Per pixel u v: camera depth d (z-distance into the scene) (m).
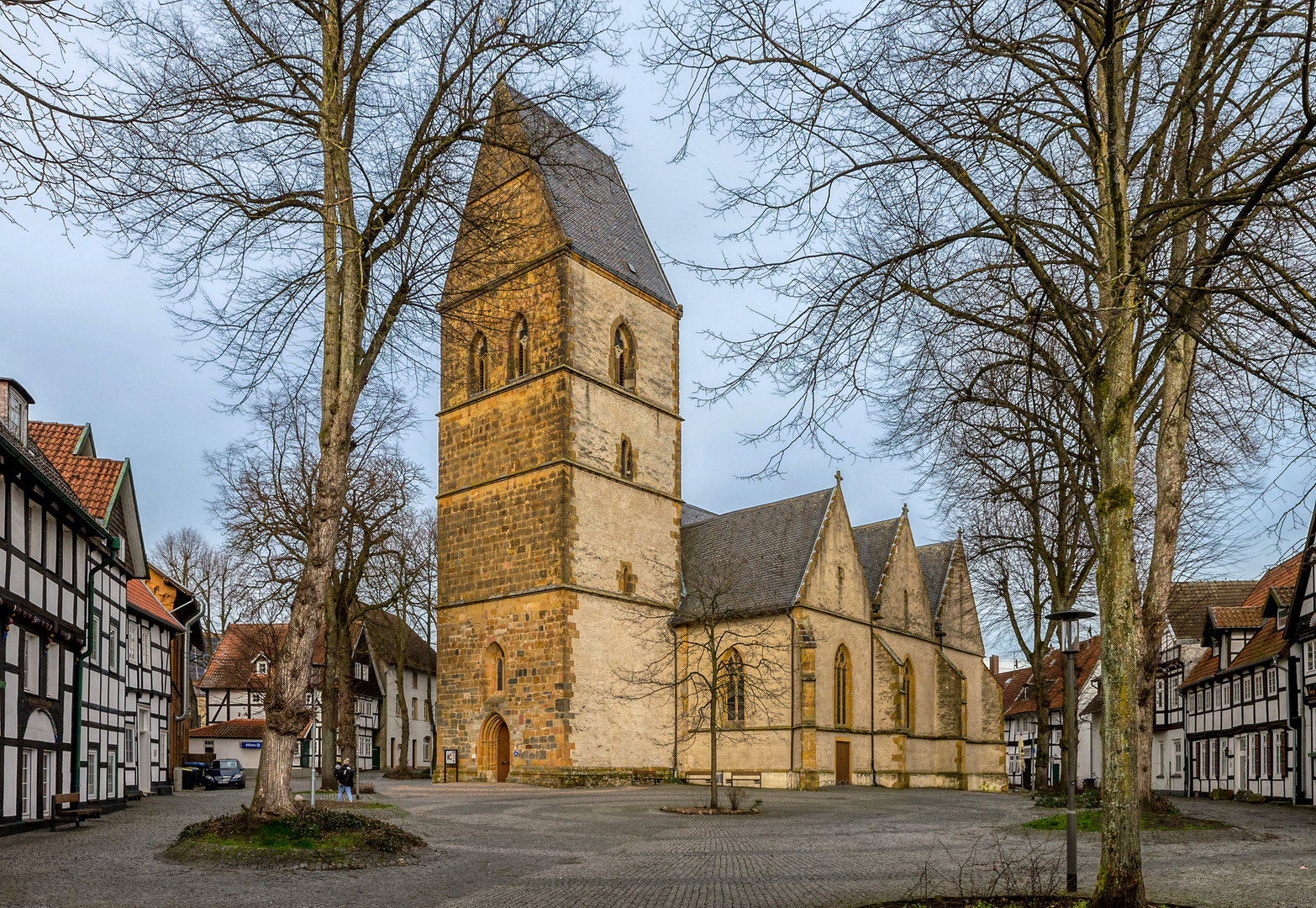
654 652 47.28
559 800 34.28
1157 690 63.66
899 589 53.22
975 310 13.78
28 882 14.66
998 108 12.35
